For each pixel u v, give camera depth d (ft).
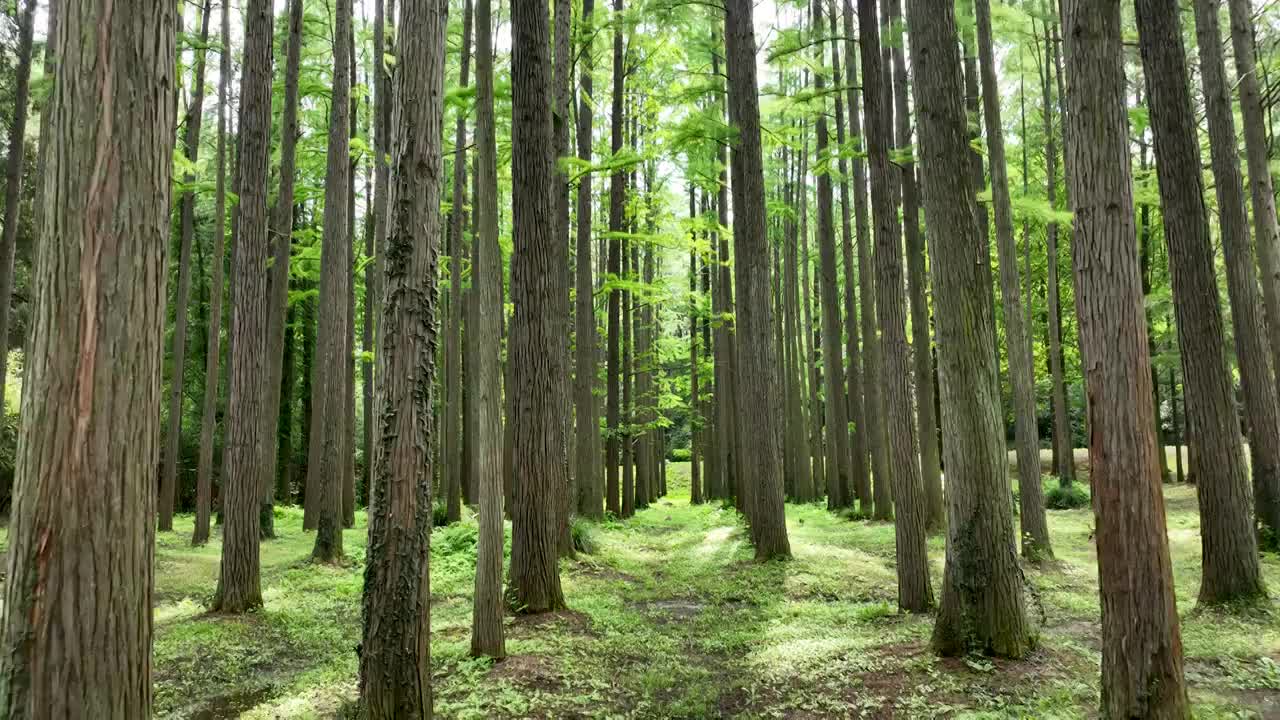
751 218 39.96
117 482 7.86
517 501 27.50
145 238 8.20
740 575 34.88
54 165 7.96
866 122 30.07
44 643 7.45
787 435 82.48
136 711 8.00
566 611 27.04
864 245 55.31
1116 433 13.71
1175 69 26.50
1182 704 13.29
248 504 29.04
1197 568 31.86
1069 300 83.25
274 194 66.23
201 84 54.49
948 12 20.99
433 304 15.37
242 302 29.53
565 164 38.93
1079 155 14.23
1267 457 31.63
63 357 7.73
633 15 43.68
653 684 18.74
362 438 105.91
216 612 28.30
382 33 42.06
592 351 54.13
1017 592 19.26
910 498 26.50
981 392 19.61
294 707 17.66
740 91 40.29
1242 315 31.40
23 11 40.32
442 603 30.22
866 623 24.50
